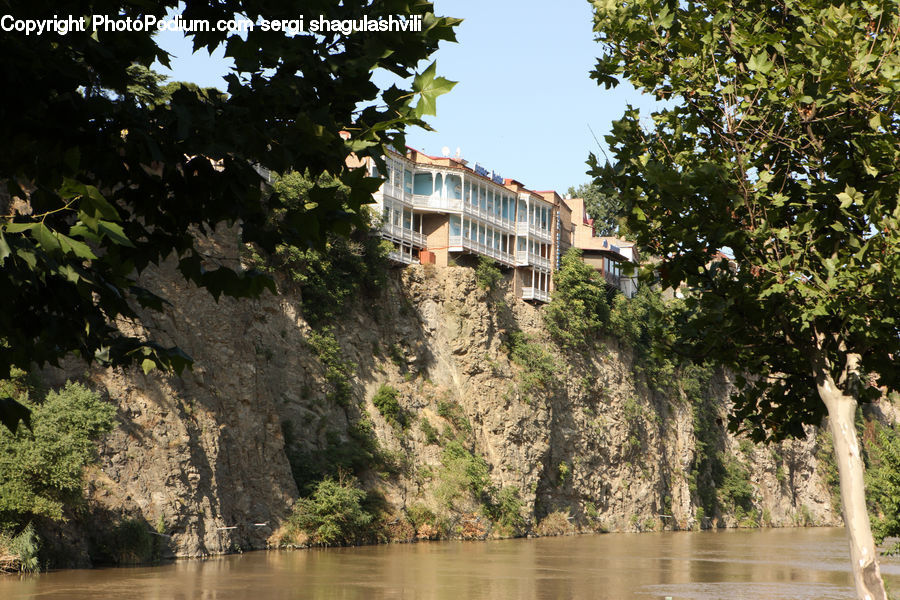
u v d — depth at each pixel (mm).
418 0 9586
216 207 9945
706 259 19906
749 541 109312
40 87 8461
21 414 10594
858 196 17422
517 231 117812
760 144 19125
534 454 108312
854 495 18031
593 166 20953
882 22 18031
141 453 65188
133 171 9539
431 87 9477
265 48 9367
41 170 8750
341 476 84562
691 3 20406
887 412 167625
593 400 121625
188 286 73938
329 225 10055
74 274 9141
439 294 106750
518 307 115500
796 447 165000
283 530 78250
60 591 46750
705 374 145375
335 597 48406
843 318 18250
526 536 104312
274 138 9336
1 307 9172
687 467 136875
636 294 136125
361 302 99062
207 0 9289
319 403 88938
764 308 19625
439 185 109062
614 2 21047
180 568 59938
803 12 18875
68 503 55469
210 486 71312
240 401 77375
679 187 18547
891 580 60594
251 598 46719
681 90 19984
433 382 103250
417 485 94625
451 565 68125
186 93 9461
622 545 96375
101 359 11023
